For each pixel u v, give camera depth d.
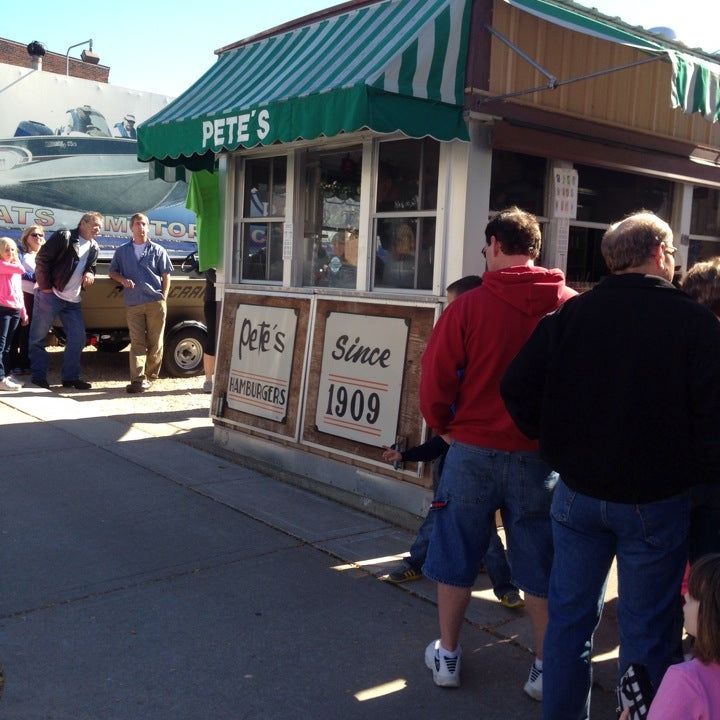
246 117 5.26
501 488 3.21
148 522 5.08
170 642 3.63
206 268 7.34
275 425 6.04
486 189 4.98
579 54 5.36
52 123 13.37
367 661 3.55
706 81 4.57
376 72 4.46
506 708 3.25
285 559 4.59
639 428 2.57
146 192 14.31
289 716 3.13
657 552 2.62
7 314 8.74
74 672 3.37
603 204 5.95
